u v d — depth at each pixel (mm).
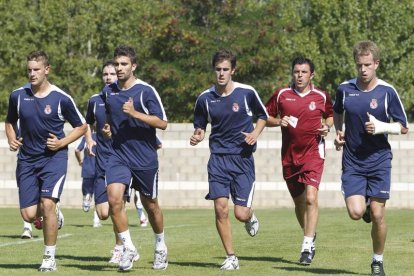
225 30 146375
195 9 149000
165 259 35000
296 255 39969
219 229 34875
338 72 180750
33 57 33656
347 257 38875
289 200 93438
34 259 38719
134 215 76125
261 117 35156
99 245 45031
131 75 33781
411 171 91438
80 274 33062
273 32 149000
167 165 94625
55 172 33781
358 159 32000
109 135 34250
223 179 35000
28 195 34312
